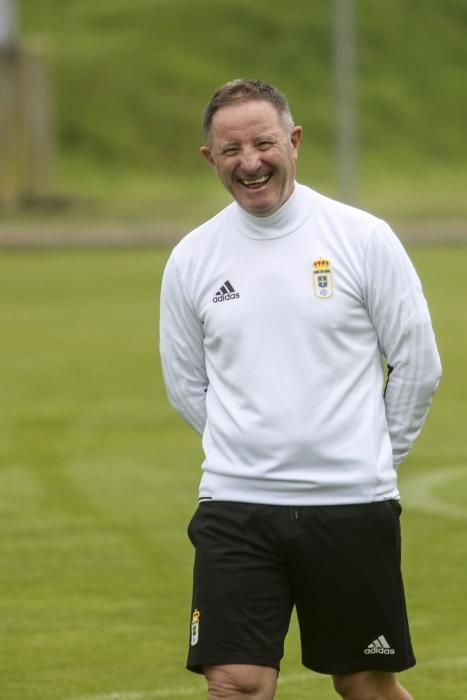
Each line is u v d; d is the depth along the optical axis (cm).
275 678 1356
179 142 16838
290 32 19512
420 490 3100
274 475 1352
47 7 19900
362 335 1364
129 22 19500
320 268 1352
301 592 1377
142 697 1858
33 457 3538
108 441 3725
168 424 3947
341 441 1348
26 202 11981
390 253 1354
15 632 2156
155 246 9950
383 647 1377
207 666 1352
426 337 1369
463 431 3759
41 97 12056
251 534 1356
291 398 1348
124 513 2955
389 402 1389
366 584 1357
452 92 19425
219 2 19975
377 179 16425
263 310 1356
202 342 1434
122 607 2292
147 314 6531
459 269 8231
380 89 18938
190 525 1406
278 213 1358
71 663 2005
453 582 2397
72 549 2666
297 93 18275
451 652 2027
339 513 1347
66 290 7575
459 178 17025
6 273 8450
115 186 15412
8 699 1850
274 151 1334
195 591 1372
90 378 4775
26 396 4434
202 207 12700
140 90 17625
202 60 18712
